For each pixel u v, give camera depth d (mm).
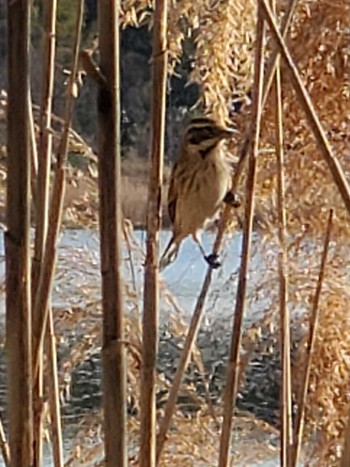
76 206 4801
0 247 4117
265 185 4789
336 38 4766
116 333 2607
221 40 4762
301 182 4762
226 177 4629
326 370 4844
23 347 2631
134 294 4559
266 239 4781
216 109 4855
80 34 3000
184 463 4695
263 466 4707
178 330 4852
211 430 4746
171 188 4645
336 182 2469
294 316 4863
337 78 4781
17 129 2547
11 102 2529
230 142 5016
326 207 4758
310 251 4836
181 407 4898
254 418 4898
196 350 4855
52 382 3471
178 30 4535
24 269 2602
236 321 3285
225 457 3330
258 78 3271
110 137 2562
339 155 4777
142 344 3160
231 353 3320
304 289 4766
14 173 2557
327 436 4863
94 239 4832
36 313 2924
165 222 5000
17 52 2529
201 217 4621
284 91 4781
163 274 4938
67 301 4809
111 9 2562
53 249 2934
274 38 2605
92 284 4820
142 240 4676
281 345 3564
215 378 5441
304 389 3443
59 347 5457
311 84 4797
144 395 3152
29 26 2553
